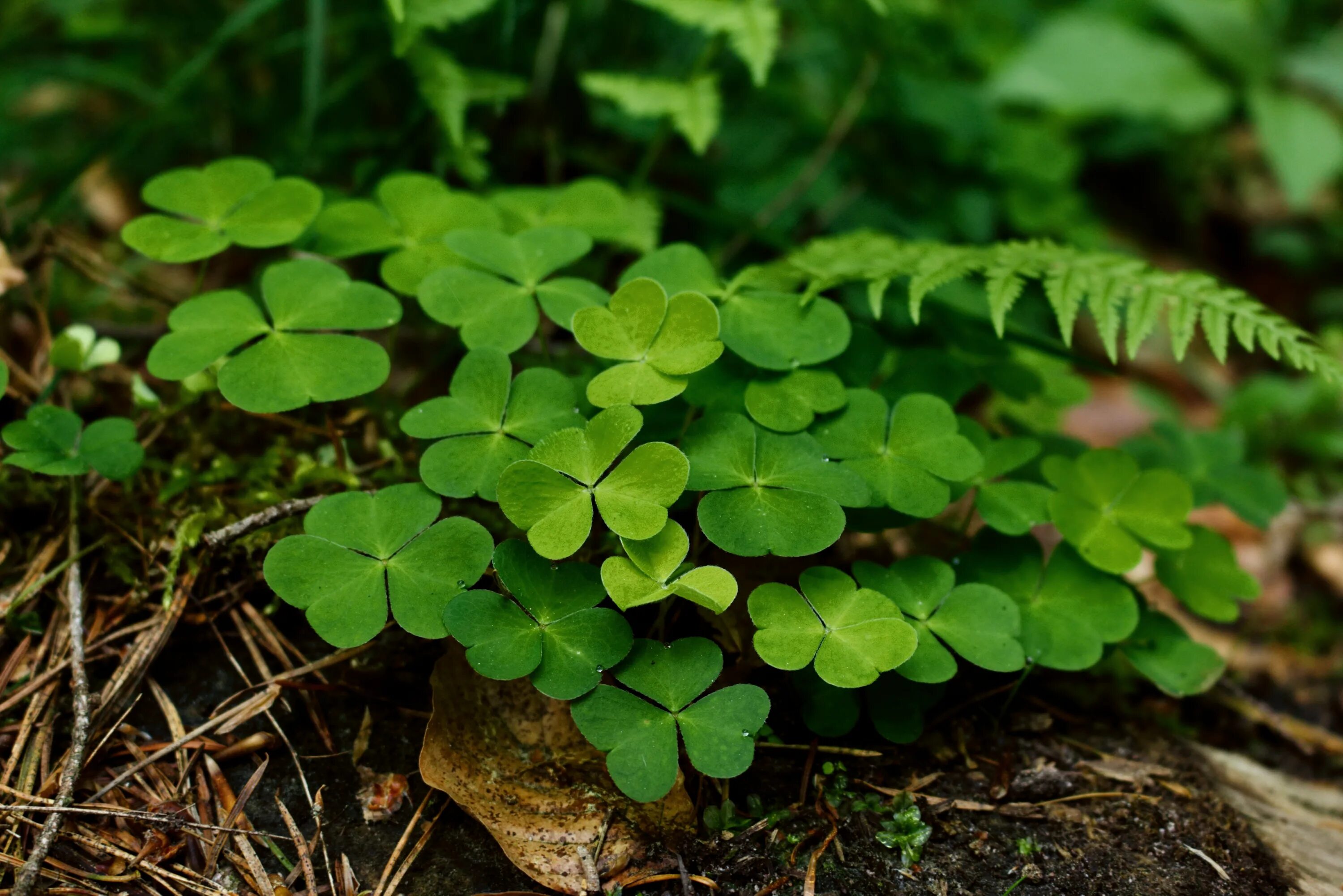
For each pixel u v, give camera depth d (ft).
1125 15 2.82
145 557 1.45
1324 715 1.64
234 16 1.70
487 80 1.65
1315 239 2.73
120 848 1.34
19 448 1.42
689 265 1.49
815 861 1.35
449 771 1.35
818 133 1.91
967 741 1.44
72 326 1.58
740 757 1.32
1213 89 2.55
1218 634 1.72
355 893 1.34
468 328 1.45
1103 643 1.47
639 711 1.33
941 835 1.38
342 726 1.41
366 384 1.41
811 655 1.35
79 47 1.90
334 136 1.74
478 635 1.33
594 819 1.35
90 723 1.38
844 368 1.49
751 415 1.42
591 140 1.84
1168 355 2.37
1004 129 2.08
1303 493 1.83
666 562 1.35
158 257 1.46
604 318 1.40
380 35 1.69
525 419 1.41
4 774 1.36
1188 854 1.38
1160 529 1.46
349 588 1.35
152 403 1.49
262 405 1.39
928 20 1.92
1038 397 1.64
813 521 1.37
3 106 1.85
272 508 1.42
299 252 1.59
